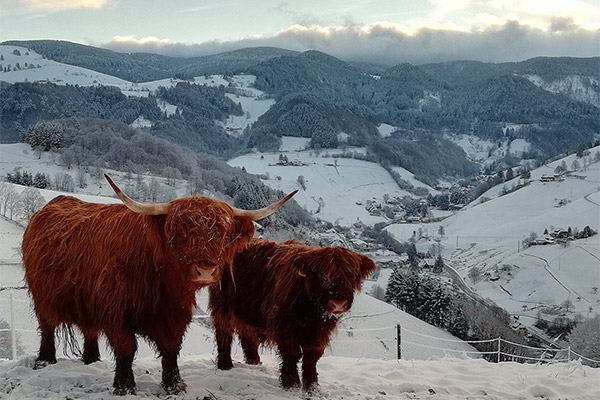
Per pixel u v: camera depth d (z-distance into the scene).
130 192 102.62
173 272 6.07
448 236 175.75
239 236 6.04
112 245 6.23
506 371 9.14
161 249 5.91
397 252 147.38
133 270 6.12
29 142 131.00
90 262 6.45
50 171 118.06
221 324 7.96
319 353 7.24
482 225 186.88
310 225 126.19
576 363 10.05
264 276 7.43
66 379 6.89
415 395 7.55
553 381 8.54
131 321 6.29
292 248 7.36
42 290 6.99
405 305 73.19
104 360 7.89
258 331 7.79
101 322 6.34
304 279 6.88
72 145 127.44
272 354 10.66
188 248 5.54
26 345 21.86
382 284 96.94
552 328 86.00
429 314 70.44
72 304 6.82
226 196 115.19
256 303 7.49
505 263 131.12
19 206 61.22
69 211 7.27
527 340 73.31
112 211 6.69
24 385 6.81
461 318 65.12
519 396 7.84
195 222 5.57
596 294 110.62
